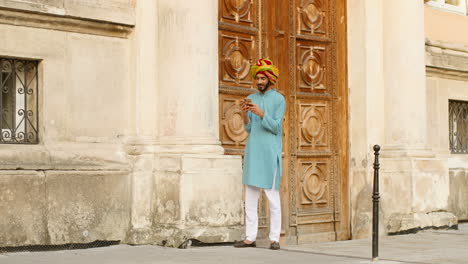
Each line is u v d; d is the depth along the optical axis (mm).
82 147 9156
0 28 8617
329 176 11734
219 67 10297
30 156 8680
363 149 11789
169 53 9531
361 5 11859
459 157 14203
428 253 9234
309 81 11531
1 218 8383
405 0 12039
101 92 9375
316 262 8211
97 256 8336
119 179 9289
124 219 9328
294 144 11258
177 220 9117
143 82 9531
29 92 9016
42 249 8703
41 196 8672
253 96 9375
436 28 13781
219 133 10250
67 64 9109
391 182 11836
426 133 12250
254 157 9203
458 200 13875
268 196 9289
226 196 9391
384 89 12062
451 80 14055
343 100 11906
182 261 8016
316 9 11695
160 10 9633
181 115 9422
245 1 10680
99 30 9359
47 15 8852
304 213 11344
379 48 12031
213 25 9688
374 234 8391
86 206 9008
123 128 9555
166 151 9391
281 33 11125
